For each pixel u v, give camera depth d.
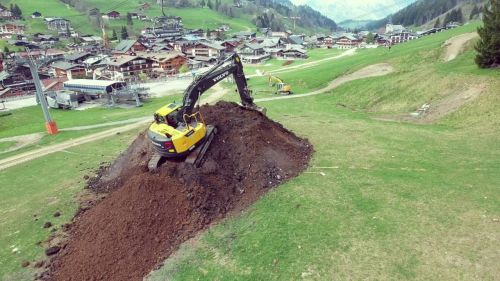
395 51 66.62
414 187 19.73
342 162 24.30
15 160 33.56
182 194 19.33
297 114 41.62
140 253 16.88
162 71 99.81
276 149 23.97
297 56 119.75
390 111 40.50
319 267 14.39
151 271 15.84
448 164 22.75
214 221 18.72
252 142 23.09
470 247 14.49
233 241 16.86
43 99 40.75
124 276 15.91
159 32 164.38
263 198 20.05
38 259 17.83
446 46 53.44
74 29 160.38
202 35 173.62
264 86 64.62
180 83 83.38
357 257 14.67
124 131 40.41
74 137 39.47
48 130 41.47
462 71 39.75
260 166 22.06
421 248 14.74
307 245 15.73
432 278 13.20
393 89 44.91
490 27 37.31
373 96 45.69
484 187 19.02
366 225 16.61
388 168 22.75
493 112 31.23
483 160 22.88
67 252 18.08
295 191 20.33
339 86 54.34
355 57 81.62
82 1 189.50
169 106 22.00
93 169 29.05
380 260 14.37
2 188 27.11
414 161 23.72
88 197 23.88
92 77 97.75
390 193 19.28
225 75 25.00
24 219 21.73
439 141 27.84
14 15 158.75
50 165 31.20
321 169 23.28
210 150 22.78
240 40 150.62
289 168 23.08
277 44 138.12
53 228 20.34
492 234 15.09
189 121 22.39
